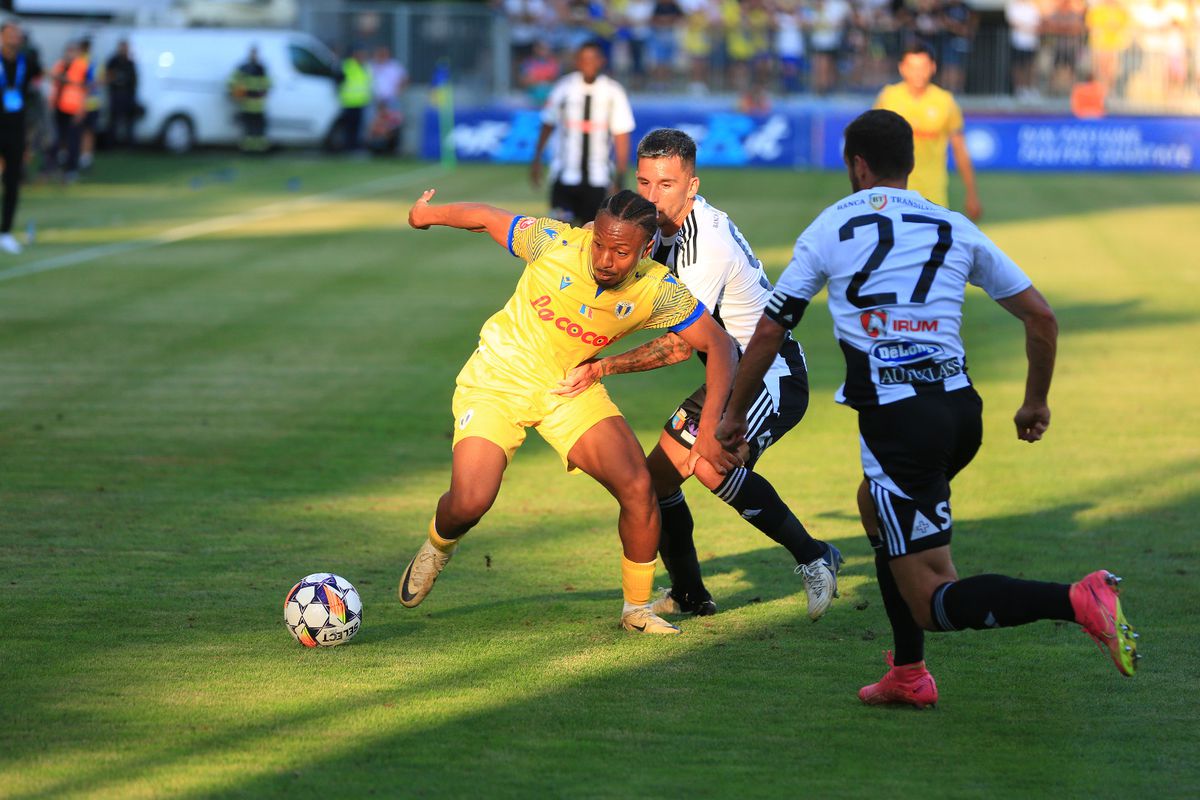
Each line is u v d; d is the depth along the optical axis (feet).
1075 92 381.40
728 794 45.80
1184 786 46.68
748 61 403.13
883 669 57.82
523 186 300.40
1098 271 184.34
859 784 46.68
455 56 415.85
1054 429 103.91
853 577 71.20
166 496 84.33
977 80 399.65
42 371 120.67
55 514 79.97
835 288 51.24
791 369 64.75
